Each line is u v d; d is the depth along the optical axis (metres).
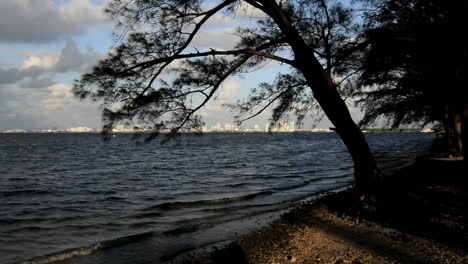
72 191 15.83
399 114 17.50
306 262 5.59
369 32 7.11
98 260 6.77
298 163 30.02
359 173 7.43
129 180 19.72
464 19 5.86
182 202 12.80
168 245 7.63
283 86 7.76
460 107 6.08
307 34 7.90
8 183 18.53
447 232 6.13
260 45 7.21
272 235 7.66
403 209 7.49
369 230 6.81
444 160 15.03
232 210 11.34
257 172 23.38
